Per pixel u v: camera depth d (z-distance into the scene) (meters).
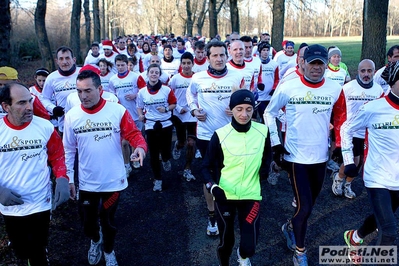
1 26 5.06
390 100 3.27
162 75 7.82
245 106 3.15
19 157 3.06
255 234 3.17
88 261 3.92
